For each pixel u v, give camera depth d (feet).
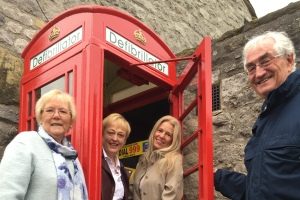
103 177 11.83
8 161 9.01
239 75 15.98
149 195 12.22
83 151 11.32
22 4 17.21
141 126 16.46
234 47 16.48
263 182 8.43
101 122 11.66
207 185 11.19
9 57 16.07
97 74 12.00
